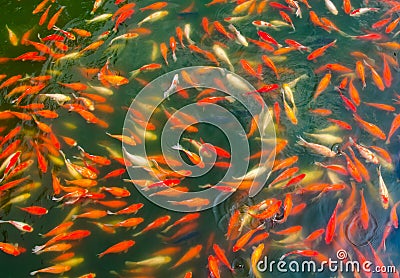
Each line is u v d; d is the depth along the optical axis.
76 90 5.25
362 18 5.92
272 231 4.27
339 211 4.35
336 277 4.07
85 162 4.66
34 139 4.82
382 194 4.45
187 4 6.18
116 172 4.49
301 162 4.70
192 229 4.29
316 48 5.61
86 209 4.40
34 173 4.61
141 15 6.07
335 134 4.90
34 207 4.34
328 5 6.04
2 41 5.77
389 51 5.54
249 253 4.15
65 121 5.03
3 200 4.46
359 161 4.63
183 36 5.79
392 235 4.28
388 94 5.21
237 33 5.71
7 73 5.44
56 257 4.18
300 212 4.38
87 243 4.25
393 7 5.92
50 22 5.81
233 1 6.11
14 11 6.14
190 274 3.93
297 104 5.15
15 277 4.09
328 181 4.54
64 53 5.61
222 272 4.07
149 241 4.24
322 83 5.18
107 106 5.12
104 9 6.14
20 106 5.11
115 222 4.32
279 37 5.81
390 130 4.89
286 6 5.98
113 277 4.07
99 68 5.50
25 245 4.24
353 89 5.03
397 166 4.68
